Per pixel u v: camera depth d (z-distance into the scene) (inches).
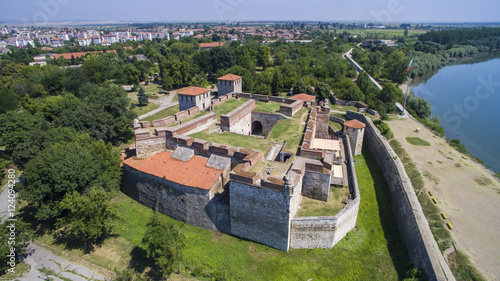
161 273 1242.6
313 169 1524.4
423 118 3425.2
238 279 1236.5
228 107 2652.6
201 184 1467.8
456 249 1283.2
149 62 6008.9
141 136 1739.7
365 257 1382.9
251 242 1441.9
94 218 1326.3
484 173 1907.0
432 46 6968.5
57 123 2278.5
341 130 2746.1
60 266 1280.8
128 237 1439.5
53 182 1419.8
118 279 1111.6
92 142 1806.1
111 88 2832.2
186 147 1744.6
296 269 1293.1
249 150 1576.0
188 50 7377.0
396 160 1948.8
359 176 2087.8
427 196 1648.6
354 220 1551.4
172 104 4128.9
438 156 2145.7
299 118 2397.9
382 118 2984.7
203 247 1411.2
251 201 1354.6
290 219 1336.1
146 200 1683.1
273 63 6323.8
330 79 4714.6
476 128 3324.3
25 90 3870.6
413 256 1330.0
